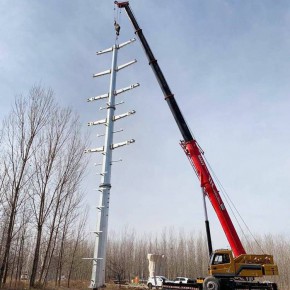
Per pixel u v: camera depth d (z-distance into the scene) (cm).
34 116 2127
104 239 1677
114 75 2077
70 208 2738
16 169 1997
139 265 5800
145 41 1892
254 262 1550
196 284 1688
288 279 5000
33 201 2119
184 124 1712
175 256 5731
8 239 1903
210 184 1595
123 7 1984
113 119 1962
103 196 1758
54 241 2359
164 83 1797
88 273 4244
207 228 1585
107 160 1842
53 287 2197
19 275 2569
